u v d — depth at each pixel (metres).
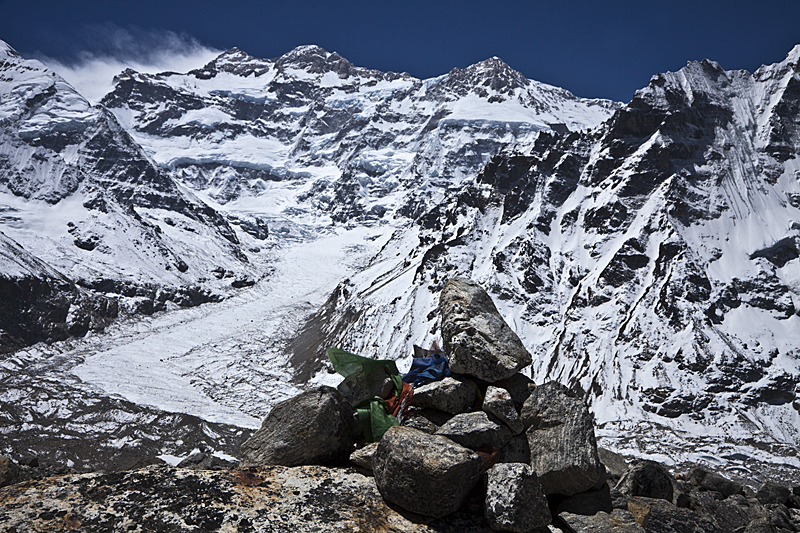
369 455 7.01
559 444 7.13
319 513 6.13
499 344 7.71
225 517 5.84
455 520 6.48
